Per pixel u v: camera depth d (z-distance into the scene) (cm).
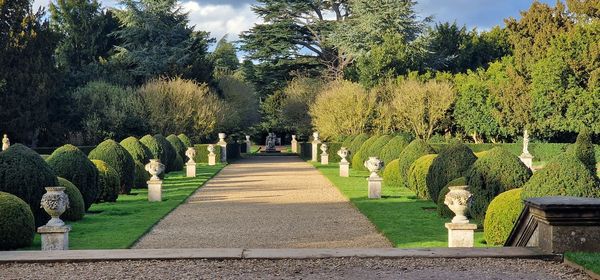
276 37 4991
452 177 1447
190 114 4406
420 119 4128
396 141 2514
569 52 3644
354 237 1122
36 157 1241
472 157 1460
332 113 4175
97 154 1906
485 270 695
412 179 1747
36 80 3769
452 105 4297
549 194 913
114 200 1712
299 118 5131
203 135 4562
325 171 3000
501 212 976
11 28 3853
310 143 4406
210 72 5284
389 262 741
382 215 1388
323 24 4941
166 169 2970
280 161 4275
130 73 4881
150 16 4919
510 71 4044
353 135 3991
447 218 1328
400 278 665
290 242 1076
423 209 1498
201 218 1380
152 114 4259
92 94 4200
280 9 4988
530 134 3966
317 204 1634
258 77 5406
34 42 3872
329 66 5206
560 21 4269
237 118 5322
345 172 2658
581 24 4022
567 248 741
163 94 4375
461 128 4397
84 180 1480
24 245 1014
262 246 1040
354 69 4825
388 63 4541
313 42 5138
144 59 4825
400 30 4728
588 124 3603
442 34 5394
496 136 4356
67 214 1291
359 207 1542
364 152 2988
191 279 669
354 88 4203
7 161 1208
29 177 1205
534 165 3456
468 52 5241
